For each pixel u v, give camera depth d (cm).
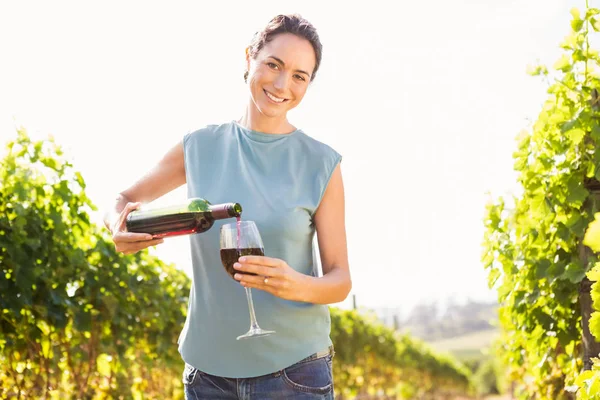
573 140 280
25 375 367
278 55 208
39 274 359
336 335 1073
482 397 3781
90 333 422
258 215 214
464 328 9406
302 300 201
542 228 312
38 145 373
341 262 221
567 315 319
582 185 288
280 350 211
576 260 287
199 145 229
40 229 372
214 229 215
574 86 295
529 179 305
